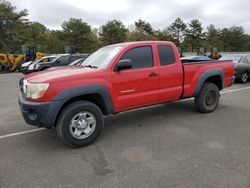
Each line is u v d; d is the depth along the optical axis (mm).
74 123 4328
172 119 6035
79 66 5352
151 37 59531
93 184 3250
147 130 5266
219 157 3900
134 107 5133
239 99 8344
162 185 3186
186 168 3584
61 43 58344
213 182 3219
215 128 5301
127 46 5004
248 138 4695
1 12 37500
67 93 4176
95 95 4613
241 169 3520
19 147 4488
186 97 6043
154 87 5305
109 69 4680
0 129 5516
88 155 4113
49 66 17922
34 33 54875
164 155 4027
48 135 5078
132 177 3389
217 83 6840
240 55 13211
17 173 3559
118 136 4949
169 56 5574
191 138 4738
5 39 38312
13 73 23641
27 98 4184
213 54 32125
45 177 3441
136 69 5031
